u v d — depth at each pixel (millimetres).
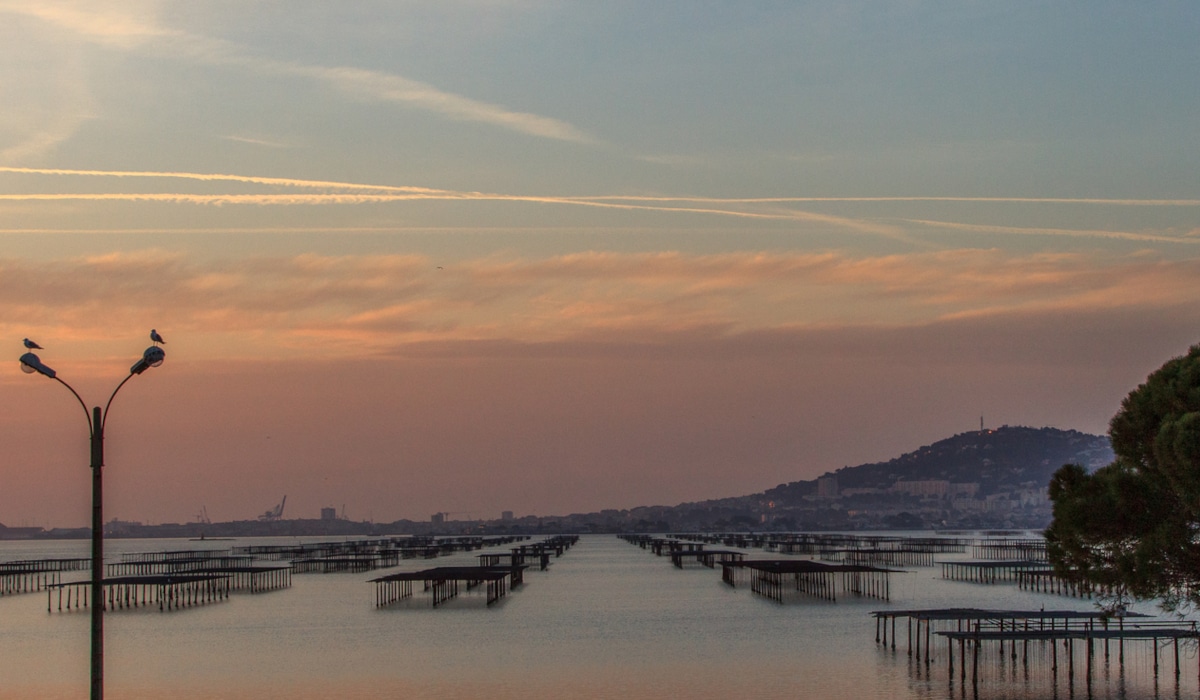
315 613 116375
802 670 72562
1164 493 48750
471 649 85625
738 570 199375
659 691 65875
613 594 140500
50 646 91312
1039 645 81562
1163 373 50656
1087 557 50250
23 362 36719
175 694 67375
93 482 38031
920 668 72812
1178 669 66500
